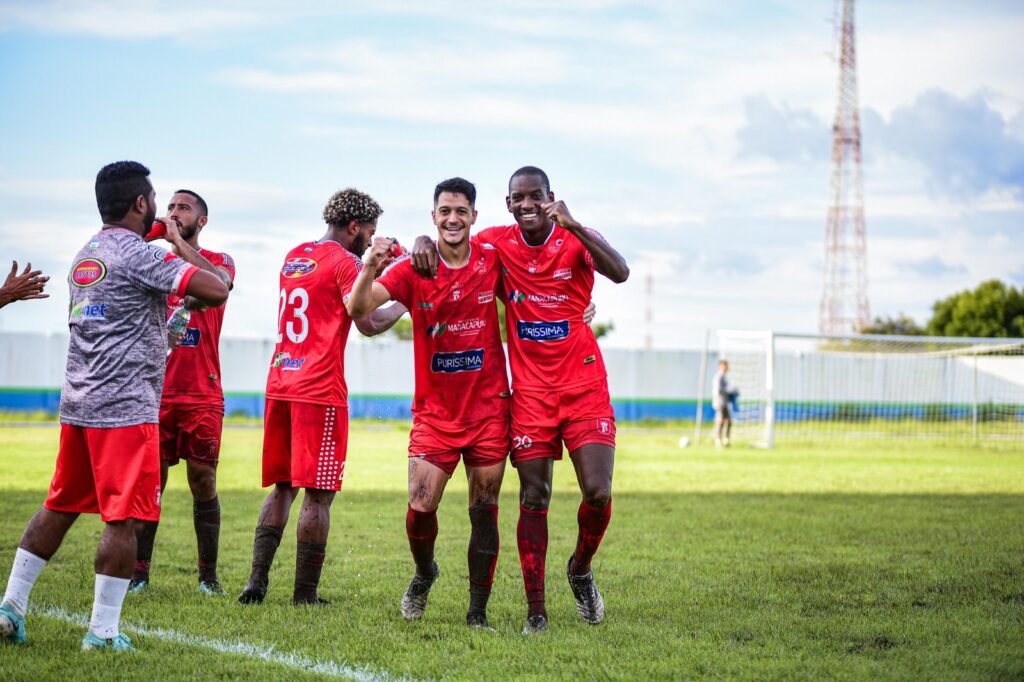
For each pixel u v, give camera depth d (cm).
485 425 536
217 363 629
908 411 3500
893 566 706
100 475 461
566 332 532
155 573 664
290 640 491
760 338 2539
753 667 451
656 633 514
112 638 464
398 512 991
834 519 961
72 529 847
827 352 3416
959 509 1048
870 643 494
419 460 537
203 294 460
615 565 712
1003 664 455
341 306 585
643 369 3741
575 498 1140
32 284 490
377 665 452
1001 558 739
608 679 434
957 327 4791
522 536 534
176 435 617
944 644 491
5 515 898
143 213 484
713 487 1286
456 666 452
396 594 613
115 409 459
